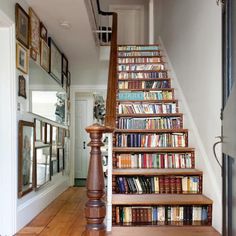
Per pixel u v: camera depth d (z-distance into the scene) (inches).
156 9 266.7
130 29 317.4
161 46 228.7
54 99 188.1
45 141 164.7
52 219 140.9
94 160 64.9
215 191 99.8
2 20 109.9
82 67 243.4
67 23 155.9
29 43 136.0
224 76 62.8
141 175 115.6
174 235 89.7
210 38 110.7
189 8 146.7
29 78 137.2
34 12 141.8
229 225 59.4
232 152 54.3
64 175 223.1
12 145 116.6
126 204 102.5
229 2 59.9
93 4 176.4
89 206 63.6
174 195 110.4
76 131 305.3
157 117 155.3
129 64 205.9
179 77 166.2
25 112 132.5
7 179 115.0
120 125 154.3
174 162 130.0
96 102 306.7
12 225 116.2
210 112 109.3
